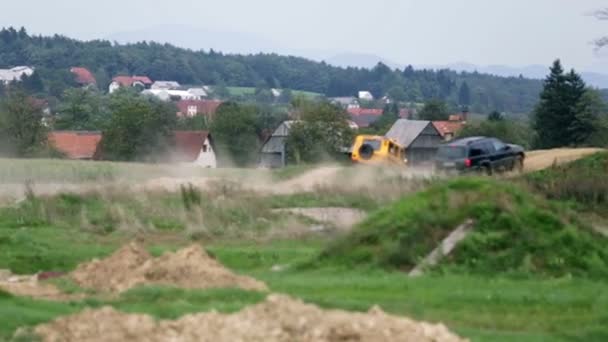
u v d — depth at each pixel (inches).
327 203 4079.7
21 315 1798.7
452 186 2812.5
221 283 2222.0
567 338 1863.9
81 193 4141.2
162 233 3508.9
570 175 4527.6
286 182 4808.1
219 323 1626.5
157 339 1593.3
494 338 1814.7
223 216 3654.0
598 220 3983.8
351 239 2753.4
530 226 2655.0
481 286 2353.6
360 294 2224.4
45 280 2411.4
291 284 2346.2
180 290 2098.9
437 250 2628.0
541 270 2549.2
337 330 1531.7
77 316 1736.0
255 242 3356.3
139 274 2261.3
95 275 2322.8
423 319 1972.2
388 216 2780.5
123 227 3518.7
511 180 4515.3
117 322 1681.8
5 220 3754.9
